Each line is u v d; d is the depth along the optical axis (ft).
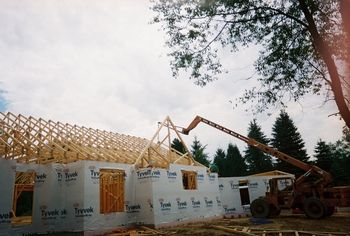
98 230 45.52
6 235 37.09
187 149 67.72
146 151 61.21
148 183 52.54
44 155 47.83
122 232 46.85
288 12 29.48
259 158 176.35
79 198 45.03
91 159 48.11
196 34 30.68
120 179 53.72
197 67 32.09
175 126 67.51
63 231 44.91
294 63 30.35
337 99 24.64
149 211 51.37
